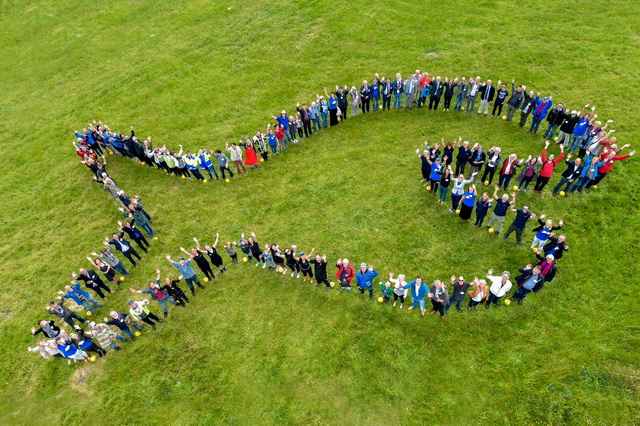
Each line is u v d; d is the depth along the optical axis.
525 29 29.12
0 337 18.20
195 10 36.16
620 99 23.61
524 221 17.61
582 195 19.92
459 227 19.83
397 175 22.47
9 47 35.62
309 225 20.81
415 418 14.45
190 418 15.12
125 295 19.27
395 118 25.70
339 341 16.55
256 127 26.20
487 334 16.23
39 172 25.50
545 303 16.75
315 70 29.31
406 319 17.00
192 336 17.36
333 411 14.84
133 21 36.25
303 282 18.70
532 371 15.02
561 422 13.81
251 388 15.64
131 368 16.67
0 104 30.72
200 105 28.20
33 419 15.73
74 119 28.55
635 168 20.30
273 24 33.41
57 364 17.09
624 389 14.20
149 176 24.48
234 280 19.12
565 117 21.33
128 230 19.55
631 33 27.25
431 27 30.70
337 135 25.27
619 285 16.78
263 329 17.25
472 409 14.46
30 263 20.95
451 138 23.81
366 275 16.69
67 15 37.91
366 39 30.78
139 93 29.69
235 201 22.48
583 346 15.37
